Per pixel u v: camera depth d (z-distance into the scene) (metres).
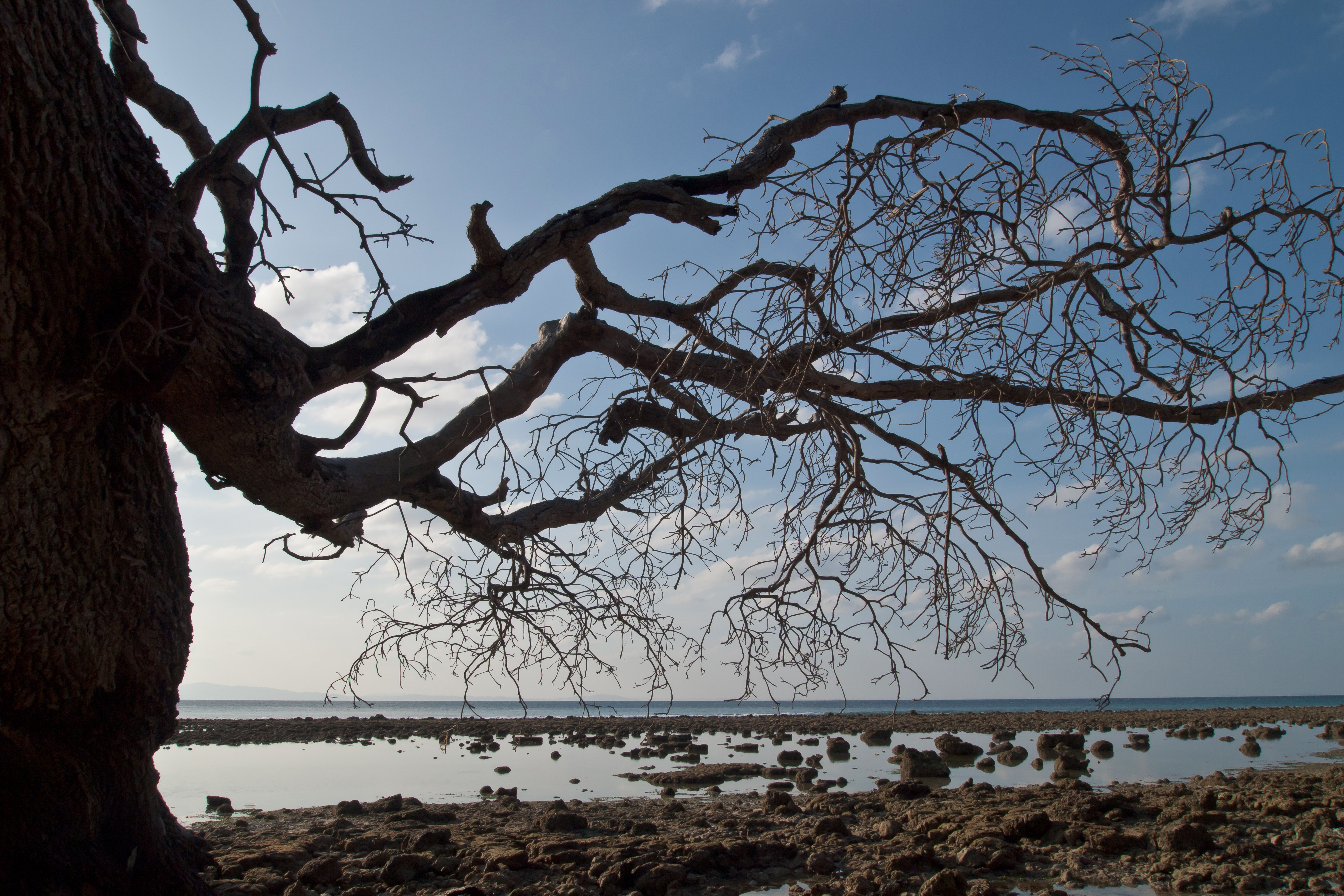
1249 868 6.20
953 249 4.81
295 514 5.60
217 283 4.74
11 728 4.43
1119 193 5.68
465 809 10.45
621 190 5.98
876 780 13.31
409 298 5.71
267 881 6.19
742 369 6.09
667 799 11.35
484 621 7.10
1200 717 30.58
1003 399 5.43
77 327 4.13
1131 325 5.40
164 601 5.05
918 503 6.43
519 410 6.96
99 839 4.69
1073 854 6.89
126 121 4.37
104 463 4.66
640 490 6.79
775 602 6.48
